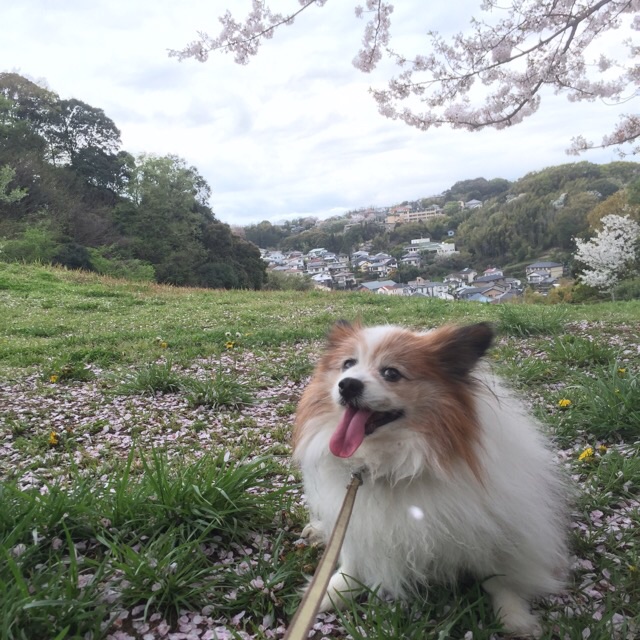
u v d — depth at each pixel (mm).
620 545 650
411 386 538
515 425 592
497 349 1701
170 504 709
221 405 1311
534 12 1851
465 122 2203
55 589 548
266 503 754
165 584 582
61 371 1578
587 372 1319
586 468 851
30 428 1171
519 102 2129
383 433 531
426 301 3594
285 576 610
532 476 566
